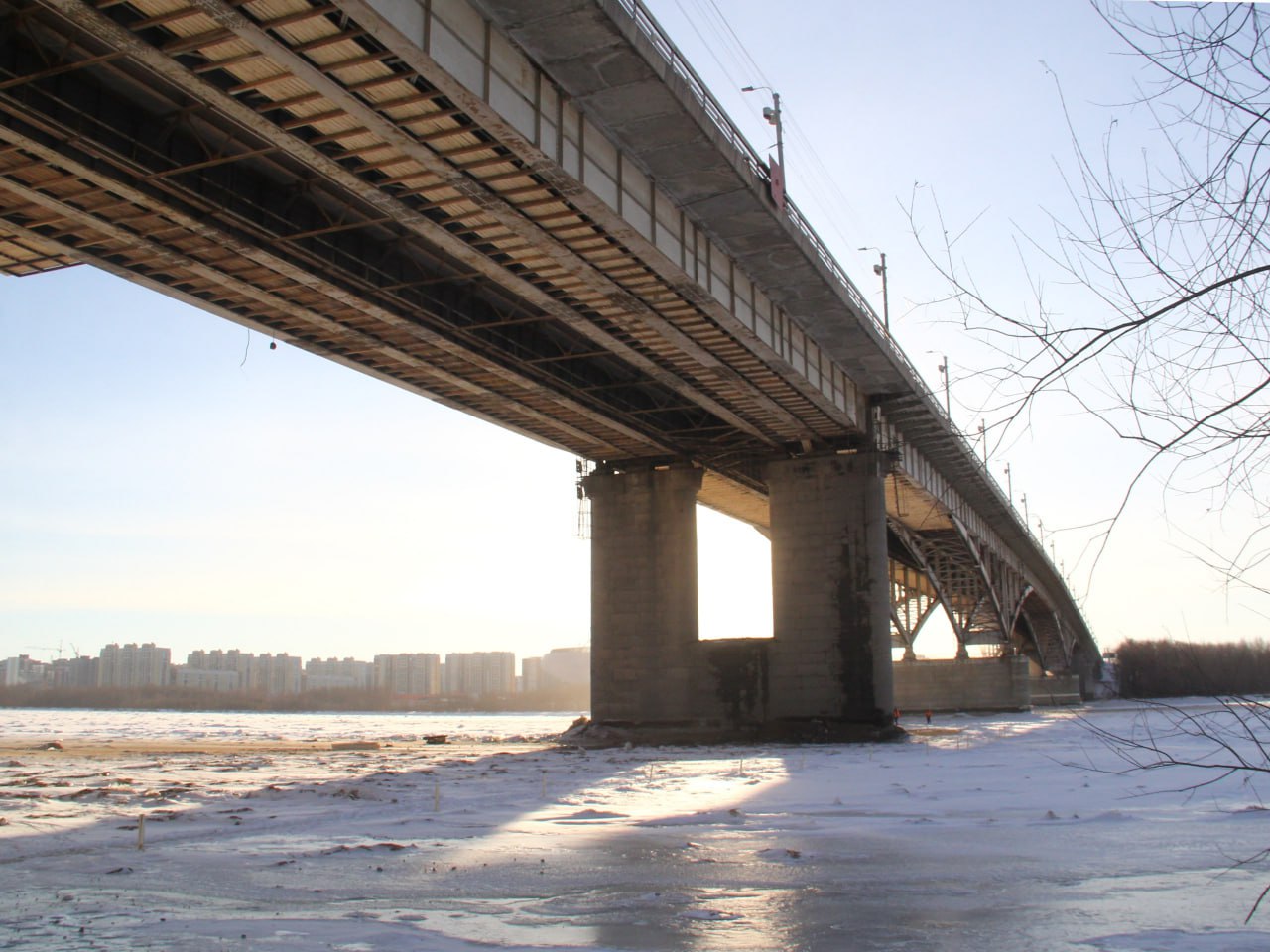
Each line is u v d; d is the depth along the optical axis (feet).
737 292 142.82
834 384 183.32
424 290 134.62
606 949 39.91
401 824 78.74
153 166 99.76
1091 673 540.52
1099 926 43.37
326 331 142.00
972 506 292.20
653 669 203.51
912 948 40.06
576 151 105.60
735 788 106.73
